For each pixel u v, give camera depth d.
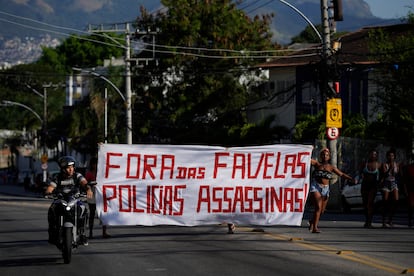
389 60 36.12
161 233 19.62
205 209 18.17
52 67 110.94
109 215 17.98
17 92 106.94
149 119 59.44
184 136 56.62
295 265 13.40
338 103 30.12
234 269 13.11
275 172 18.27
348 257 14.26
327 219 24.91
